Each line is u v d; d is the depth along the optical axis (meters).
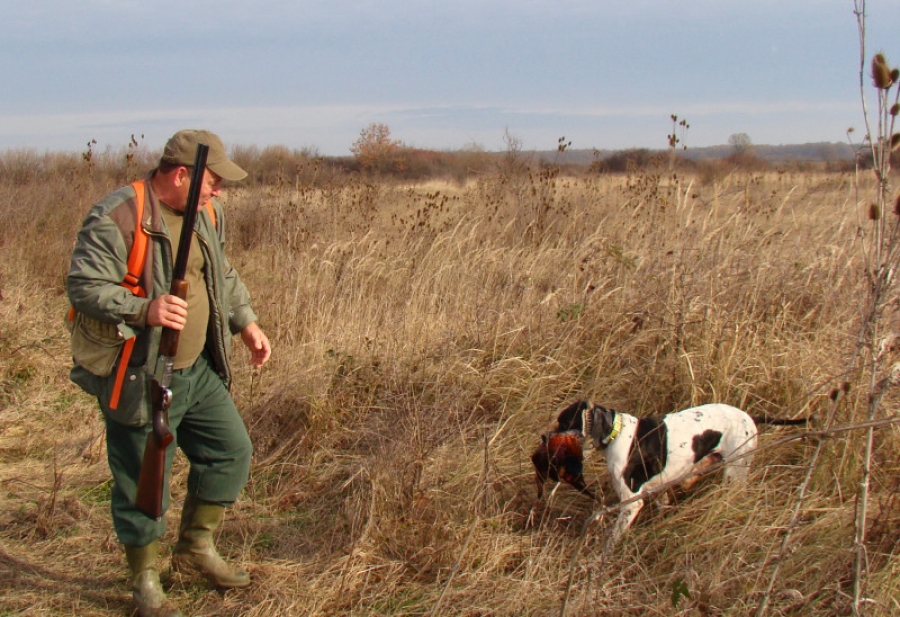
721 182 7.95
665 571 3.24
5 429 4.75
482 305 5.76
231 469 3.16
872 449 3.69
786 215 7.39
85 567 3.39
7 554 3.43
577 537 3.50
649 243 6.31
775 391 4.45
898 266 2.68
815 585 2.95
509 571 3.35
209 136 2.91
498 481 3.87
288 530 3.71
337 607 3.11
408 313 5.89
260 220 9.82
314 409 4.70
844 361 4.10
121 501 2.97
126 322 2.71
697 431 3.56
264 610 3.08
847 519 3.25
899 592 2.85
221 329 3.08
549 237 7.69
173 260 2.84
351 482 4.00
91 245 2.71
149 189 2.83
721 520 3.35
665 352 4.98
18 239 8.98
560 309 5.64
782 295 5.31
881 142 2.49
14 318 6.35
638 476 3.45
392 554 3.42
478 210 9.15
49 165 14.35
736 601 2.86
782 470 3.78
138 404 2.82
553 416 4.55
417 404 4.25
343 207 9.31
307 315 6.07
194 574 3.26
